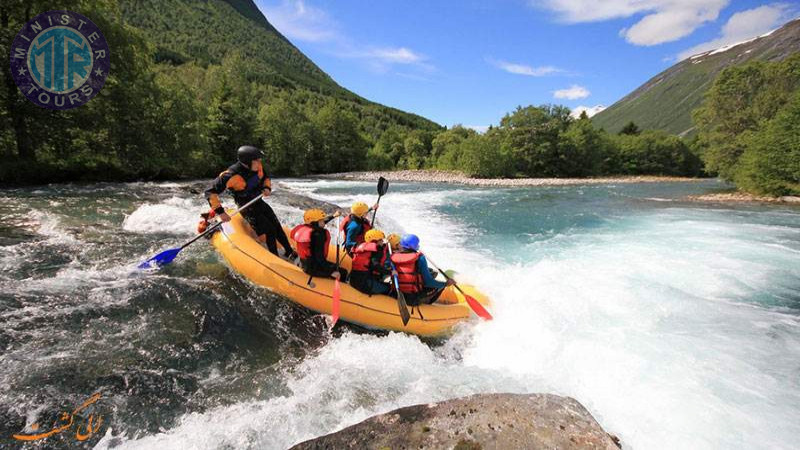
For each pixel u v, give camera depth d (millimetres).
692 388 3352
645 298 5359
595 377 3508
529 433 2576
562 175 42500
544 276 6285
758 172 19922
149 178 20188
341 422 2746
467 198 18500
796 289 5867
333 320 3965
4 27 14398
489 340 4344
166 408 2676
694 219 12695
